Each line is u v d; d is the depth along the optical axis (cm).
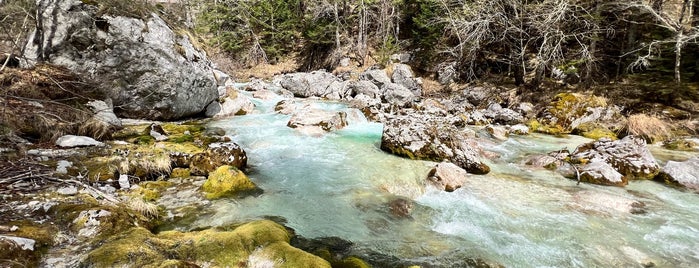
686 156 1083
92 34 1006
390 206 682
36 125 808
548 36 1897
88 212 478
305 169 872
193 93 1273
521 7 1836
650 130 1307
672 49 1647
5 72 852
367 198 716
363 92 2250
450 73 2419
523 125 1505
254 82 2589
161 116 1205
